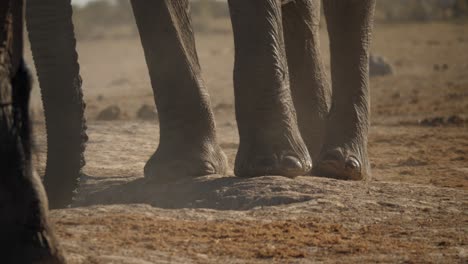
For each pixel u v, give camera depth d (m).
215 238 13.29
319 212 15.09
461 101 40.84
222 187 16.34
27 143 10.42
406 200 15.95
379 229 14.23
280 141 16.80
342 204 15.48
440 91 45.12
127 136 27.33
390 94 44.62
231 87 50.09
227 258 12.28
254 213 15.01
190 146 17.62
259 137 16.78
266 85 16.67
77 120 14.90
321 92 20.02
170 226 13.78
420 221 14.78
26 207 10.30
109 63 69.69
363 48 18.48
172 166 17.44
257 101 16.70
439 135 30.75
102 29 135.38
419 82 49.56
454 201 16.12
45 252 10.32
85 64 68.94
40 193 10.41
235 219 14.56
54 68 14.66
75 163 14.98
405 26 110.50
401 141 29.42
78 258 11.70
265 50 16.62
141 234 13.21
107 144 25.45
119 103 43.81
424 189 17.00
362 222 14.64
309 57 19.95
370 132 31.75
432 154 26.64
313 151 19.86
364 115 18.52
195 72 17.84
